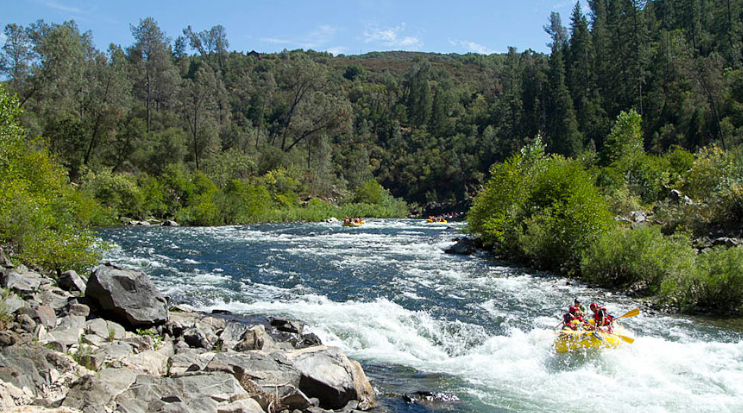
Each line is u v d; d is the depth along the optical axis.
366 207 64.19
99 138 53.00
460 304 12.99
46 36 46.62
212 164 59.03
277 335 9.38
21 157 18.05
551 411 6.72
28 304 8.35
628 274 15.24
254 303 12.69
